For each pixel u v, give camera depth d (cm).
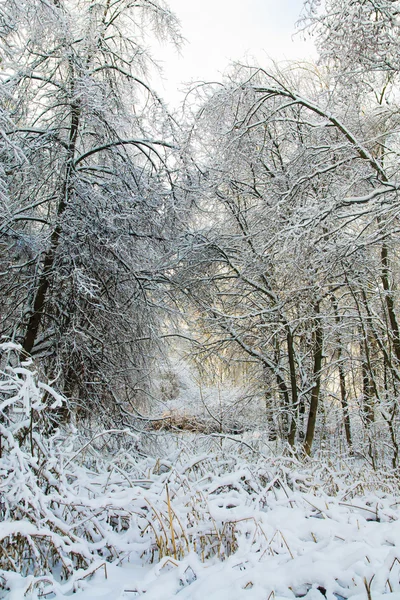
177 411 1082
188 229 809
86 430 683
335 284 793
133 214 682
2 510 293
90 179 672
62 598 242
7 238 637
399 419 826
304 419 983
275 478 381
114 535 315
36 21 564
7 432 299
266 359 898
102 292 714
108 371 721
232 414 1003
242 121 714
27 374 300
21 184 623
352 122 757
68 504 301
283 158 889
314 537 310
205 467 466
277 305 830
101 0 730
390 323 876
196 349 945
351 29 550
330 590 234
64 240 632
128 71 715
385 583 239
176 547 307
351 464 779
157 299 845
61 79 670
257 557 279
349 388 1151
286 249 632
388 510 358
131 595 251
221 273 916
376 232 634
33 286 657
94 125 673
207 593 238
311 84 951
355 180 633
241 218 867
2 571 251
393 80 676
